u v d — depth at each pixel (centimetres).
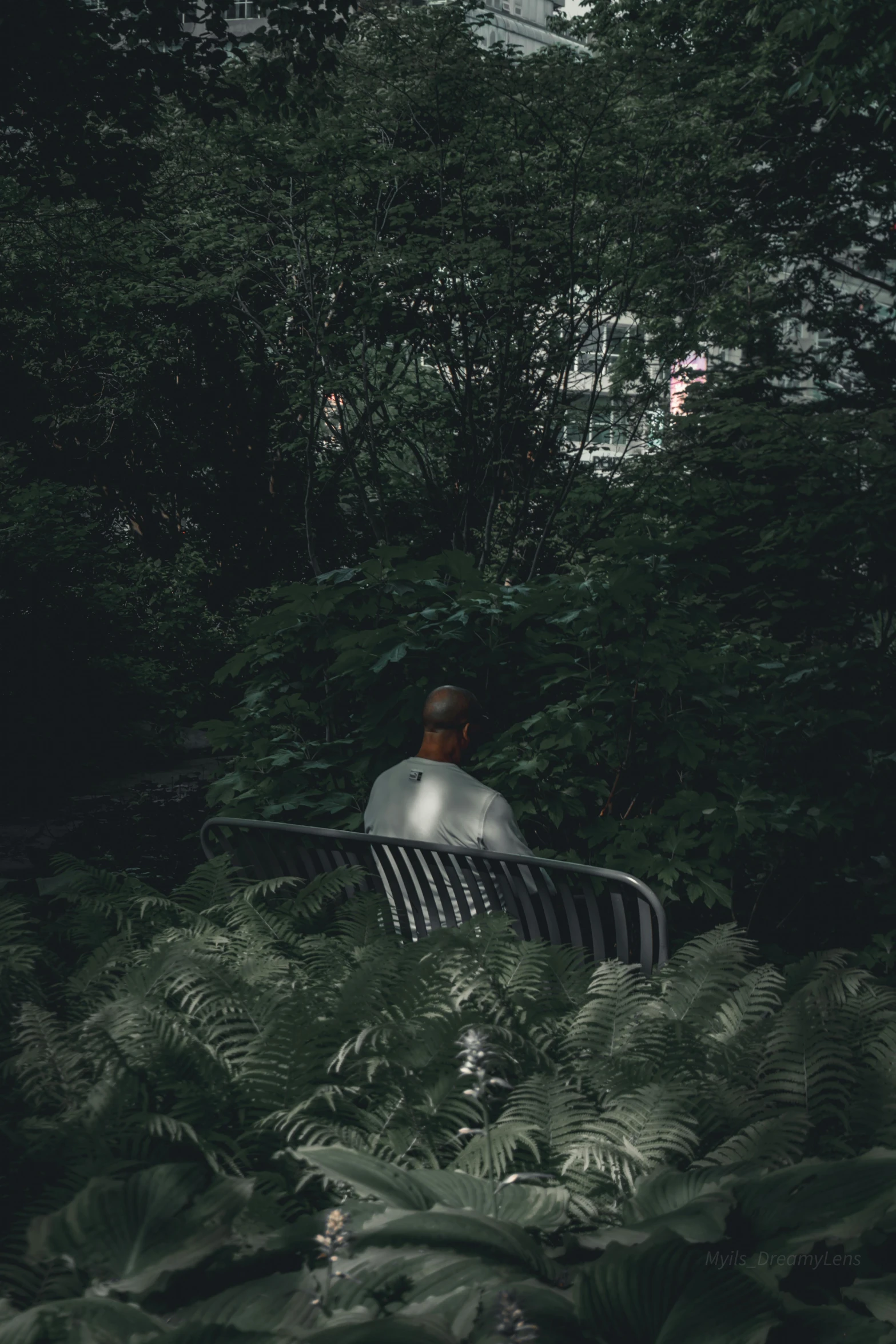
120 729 1395
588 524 1241
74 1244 210
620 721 511
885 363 2177
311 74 1133
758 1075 278
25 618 1291
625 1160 244
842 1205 215
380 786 464
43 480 1534
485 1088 257
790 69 1859
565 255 1313
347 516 1892
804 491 798
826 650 587
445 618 530
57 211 1453
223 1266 212
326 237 1284
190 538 2105
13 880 740
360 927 398
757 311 1772
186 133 1267
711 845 490
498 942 351
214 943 372
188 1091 265
